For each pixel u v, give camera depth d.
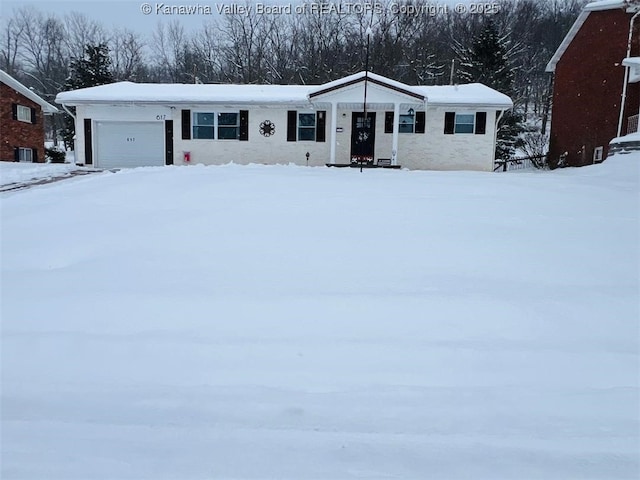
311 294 4.29
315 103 17.14
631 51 19.81
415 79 35.09
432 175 12.68
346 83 16.08
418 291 4.36
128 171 13.30
